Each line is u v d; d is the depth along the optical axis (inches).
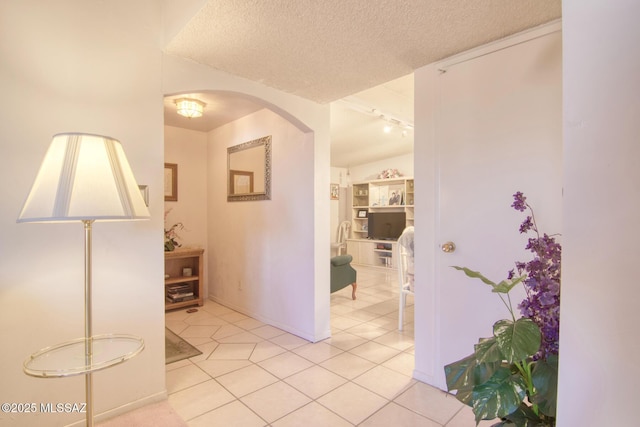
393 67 86.3
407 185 261.0
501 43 71.6
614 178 25.8
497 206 72.5
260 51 77.9
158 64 77.9
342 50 77.4
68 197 42.6
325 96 107.5
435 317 83.3
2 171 59.0
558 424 29.0
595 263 26.8
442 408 73.8
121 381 71.7
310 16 63.6
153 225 77.2
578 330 27.7
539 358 42.0
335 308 155.6
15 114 60.3
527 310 44.1
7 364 59.4
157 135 77.9
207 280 171.2
